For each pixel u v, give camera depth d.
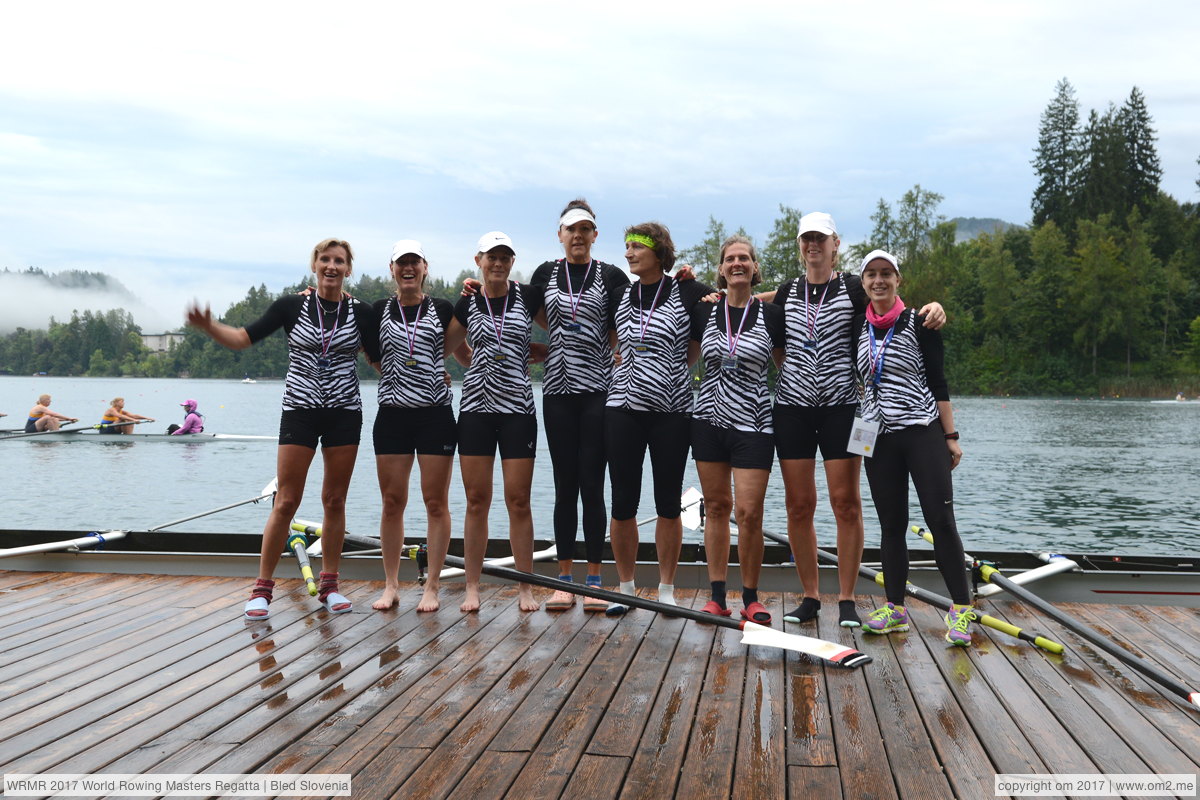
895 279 4.45
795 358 4.64
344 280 5.01
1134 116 98.00
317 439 5.04
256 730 3.28
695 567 5.80
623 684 3.82
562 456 5.06
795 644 4.16
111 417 25.17
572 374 4.96
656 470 4.93
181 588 5.62
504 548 6.45
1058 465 22.39
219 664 4.06
